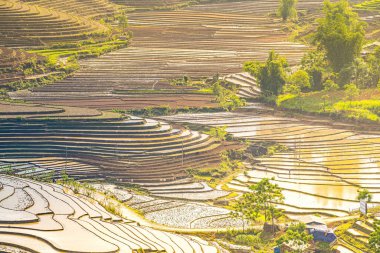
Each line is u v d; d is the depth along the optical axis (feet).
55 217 637.71
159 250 595.47
